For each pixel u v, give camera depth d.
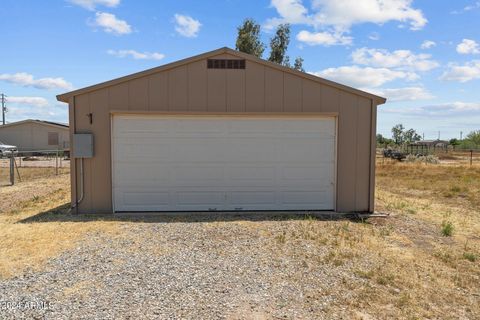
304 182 8.48
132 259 5.04
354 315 3.62
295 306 3.76
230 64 8.19
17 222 7.28
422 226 7.50
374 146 8.43
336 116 8.36
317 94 8.30
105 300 3.77
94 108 8.06
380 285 4.38
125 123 8.18
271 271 4.70
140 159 8.24
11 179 13.73
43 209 8.77
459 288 4.41
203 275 4.50
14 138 38.28
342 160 8.45
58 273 4.50
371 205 8.50
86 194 8.18
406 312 3.73
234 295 3.97
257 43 21.19
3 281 4.25
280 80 8.24
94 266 4.75
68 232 6.46
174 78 8.14
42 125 38.41
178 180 8.33
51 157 33.12
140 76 8.06
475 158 37.06
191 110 8.17
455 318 3.66
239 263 4.97
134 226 6.97
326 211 8.51
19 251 5.35
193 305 3.71
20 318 3.39
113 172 8.19
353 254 5.47
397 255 5.55
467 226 7.62
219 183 8.38
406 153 37.38
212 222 7.39
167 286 4.15
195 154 8.33
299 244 5.90
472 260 5.44
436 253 5.73
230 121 8.34
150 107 8.12
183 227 6.93
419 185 14.63
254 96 8.23
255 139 8.39
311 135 8.44
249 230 6.75
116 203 8.25
